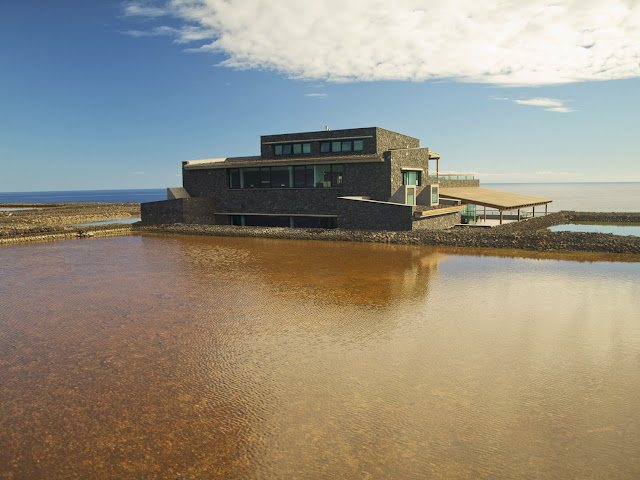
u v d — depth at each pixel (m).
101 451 6.61
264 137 38.38
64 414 7.68
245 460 6.32
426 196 34.50
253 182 37.00
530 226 39.00
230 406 7.84
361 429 7.03
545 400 7.84
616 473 5.88
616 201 123.12
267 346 10.62
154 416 7.57
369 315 12.95
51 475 6.07
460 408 7.61
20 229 32.28
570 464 6.08
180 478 5.95
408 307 13.75
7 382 8.93
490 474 5.89
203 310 13.67
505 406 7.65
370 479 5.84
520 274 18.52
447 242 26.64
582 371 9.01
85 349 10.62
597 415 7.33
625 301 14.20
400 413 7.48
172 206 37.72
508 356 9.80
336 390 8.34
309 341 10.91
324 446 6.61
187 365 9.60
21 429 7.23
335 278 18.08
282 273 19.20
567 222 48.16
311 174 34.41
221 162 41.56
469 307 13.69
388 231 29.48
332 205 33.22
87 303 14.70
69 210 62.81
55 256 24.73
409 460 6.23
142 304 14.46
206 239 31.78
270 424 7.24
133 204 82.88
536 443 6.58
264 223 36.97
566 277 17.83
